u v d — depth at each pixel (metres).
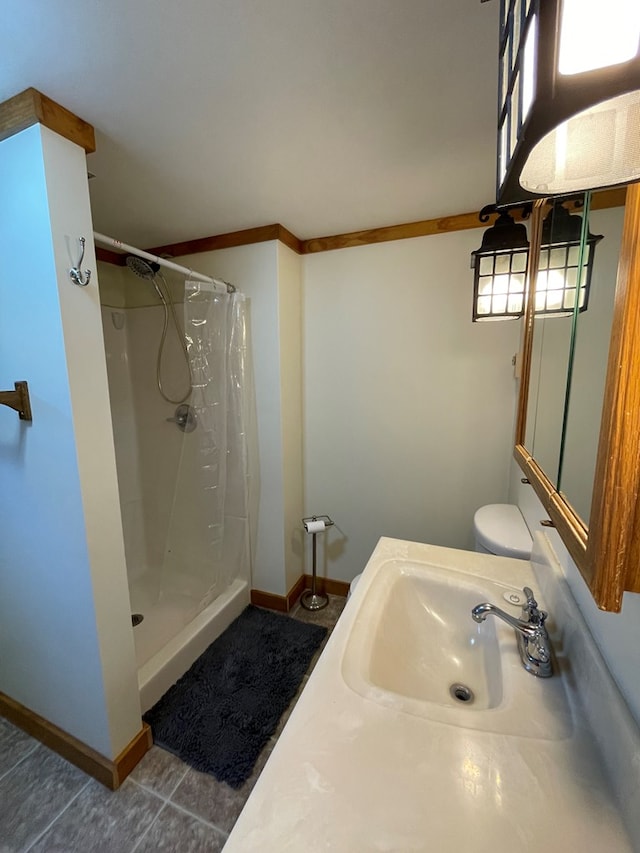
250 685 1.59
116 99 0.92
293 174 1.29
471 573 1.06
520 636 0.82
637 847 0.45
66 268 0.98
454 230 1.70
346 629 0.84
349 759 0.56
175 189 1.39
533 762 0.56
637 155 0.39
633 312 0.44
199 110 0.97
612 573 0.46
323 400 2.08
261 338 1.89
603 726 0.57
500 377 1.73
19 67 0.81
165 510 2.29
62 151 0.96
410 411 1.92
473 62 0.82
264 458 2.01
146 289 2.12
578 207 0.77
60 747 1.31
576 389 0.73
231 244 1.84
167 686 1.56
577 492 0.67
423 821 0.49
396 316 1.86
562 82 0.32
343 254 1.91
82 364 1.03
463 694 0.86
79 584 1.12
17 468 1.15
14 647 1.35
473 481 1.85
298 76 0.85
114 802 1.18
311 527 2.02
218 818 1.13
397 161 1.22
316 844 0.46
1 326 1.08
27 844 1.08
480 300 1.27
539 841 0.47
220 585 2.06
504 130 0.50
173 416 2.16
